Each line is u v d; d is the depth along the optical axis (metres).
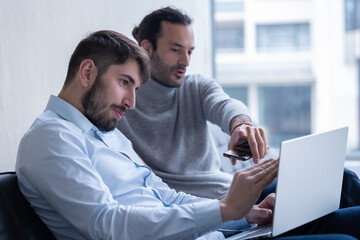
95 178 1.10
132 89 1.25
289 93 6.61
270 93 6.67
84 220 1.06
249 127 1.40
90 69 1.22
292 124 6.67
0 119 1.55
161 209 1.09
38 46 1.75
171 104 1.81
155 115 1.77
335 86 5.91
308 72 6.45
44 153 1.10
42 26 1.77
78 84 1.24
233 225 1.42
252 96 6.71
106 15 2.24
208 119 1.81
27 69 1.69
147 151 1.70
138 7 2.61
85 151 1.17
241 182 1.11
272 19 6.43
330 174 1.23
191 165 1.75
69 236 1.18
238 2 6.48
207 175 1.73
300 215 1.15
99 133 1.29
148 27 1.80
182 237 1.08
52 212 1.18
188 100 1.86
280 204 1.08
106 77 1.22
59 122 1.16
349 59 5.81
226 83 6.70
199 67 3.41
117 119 1.26
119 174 1.27
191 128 1.82
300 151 1.10
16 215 1.14
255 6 6.46
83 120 1.23
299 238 1.10
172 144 1.76
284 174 1.07
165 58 1.75
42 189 1.09
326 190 1.23
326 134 1.19
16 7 1.64
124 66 1.23
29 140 1.13
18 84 1.64
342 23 5.79
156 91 1.76
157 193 1.36
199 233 1.09
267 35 6.49
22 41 1.66
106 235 1.05
